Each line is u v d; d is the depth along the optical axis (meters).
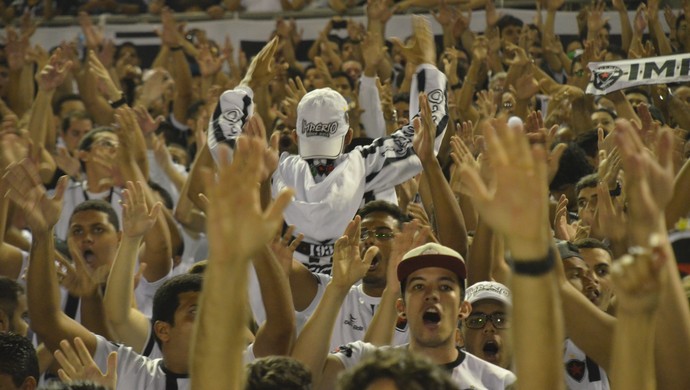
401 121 16.38
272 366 6.75
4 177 9.05
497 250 10.39
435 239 11.16
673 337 5.69
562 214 11.06
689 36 19.39
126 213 10.16
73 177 16.22
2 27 25.28
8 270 12.33
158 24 24.75
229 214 4.87
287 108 16.06
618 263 4.60
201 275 9.52
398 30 23.08
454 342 8.73
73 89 24.03
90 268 12.05
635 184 5.06
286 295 8.73
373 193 11.55
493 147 4.71
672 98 16.58
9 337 8.38
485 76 20.80
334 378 8.85
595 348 6.79
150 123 16.97
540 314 4.79
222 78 21.59
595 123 17.41
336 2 23.72
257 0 24.55
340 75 20.16
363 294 10.91
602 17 20.64
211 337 4.95
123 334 10.36
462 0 22.94
